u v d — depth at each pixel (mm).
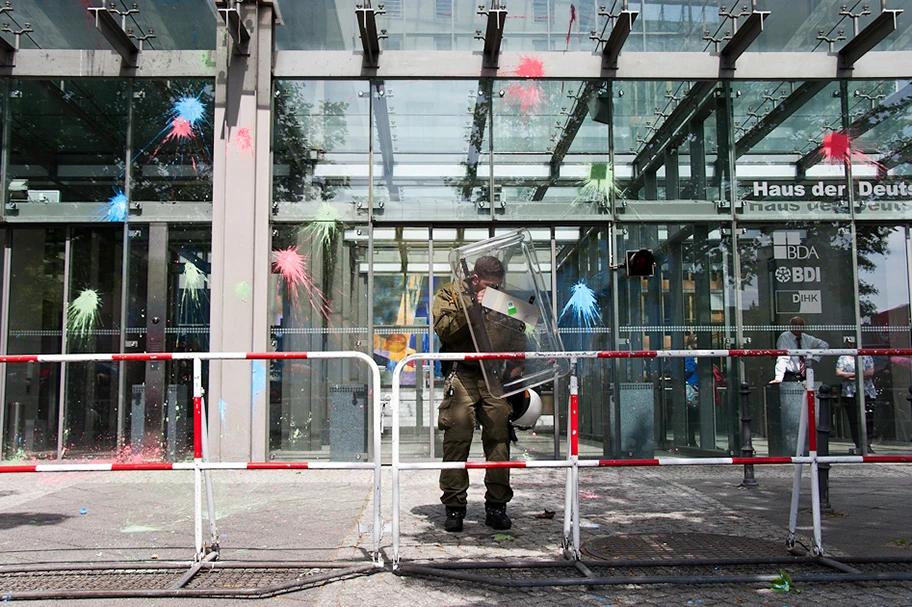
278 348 9375
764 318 9695
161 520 5746
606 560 4336
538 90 9852
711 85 9938
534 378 5246
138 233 9539
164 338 9414
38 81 9703
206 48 9664
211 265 9312
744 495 6820
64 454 9430
